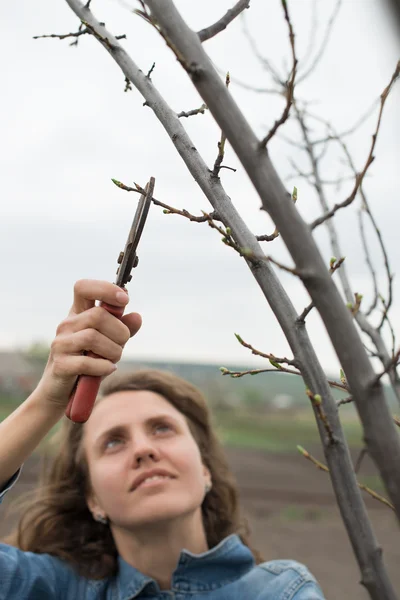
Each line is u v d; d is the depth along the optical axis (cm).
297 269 91
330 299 89
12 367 4359
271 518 1112
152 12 101
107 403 244
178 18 99
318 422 101
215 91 96
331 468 99
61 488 257
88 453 239
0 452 171
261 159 93
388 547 912
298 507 1209
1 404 3522
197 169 122
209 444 276
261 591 213
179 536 223
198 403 272
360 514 97
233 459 1877
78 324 154
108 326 151
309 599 202
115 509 220
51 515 254
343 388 125
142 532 221
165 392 259
